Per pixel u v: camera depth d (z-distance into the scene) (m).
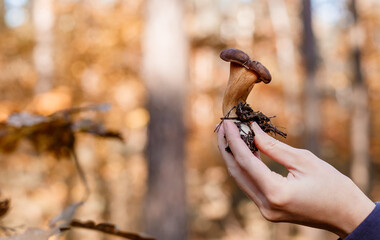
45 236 0.90
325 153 16.70
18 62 11.52
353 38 14.07
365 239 0.87
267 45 17.00
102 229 1.12
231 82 1.07
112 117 12.12
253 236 14.62
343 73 19.00
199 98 14.64
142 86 12.59
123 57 12.98
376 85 18.03
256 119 1.05
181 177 5.79
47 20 11.30
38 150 1.42
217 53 14.57
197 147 14.45
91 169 11.22
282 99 16.09
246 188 0.96
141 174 12.46
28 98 10.58
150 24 5.88
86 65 12.80
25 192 8.16
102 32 12.94
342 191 0.91
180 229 5.69
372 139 17.48
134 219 12.59
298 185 0.90
